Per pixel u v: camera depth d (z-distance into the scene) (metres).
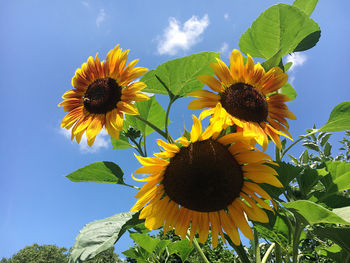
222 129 0.25
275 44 0.37
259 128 0.24
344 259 0.31
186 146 0.25
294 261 0.28
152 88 0.33
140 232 0.39
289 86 0.40
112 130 0.27
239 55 0.27
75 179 0.36
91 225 0.30
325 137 0.47
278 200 0.23
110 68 0.31
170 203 0.27
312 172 0.29
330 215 0.20
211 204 0.25
